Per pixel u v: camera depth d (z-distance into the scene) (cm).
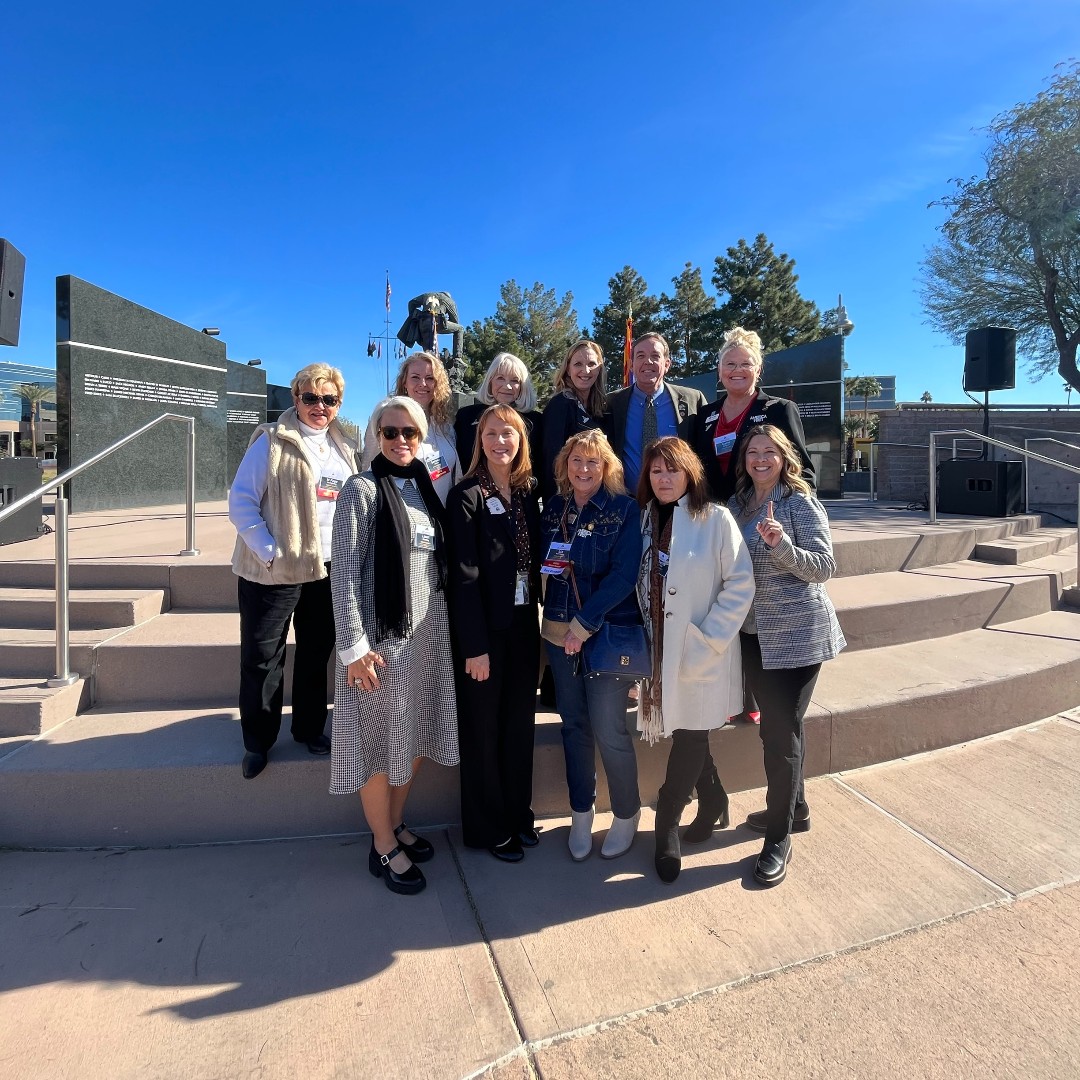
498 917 234
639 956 214
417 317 854
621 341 4012
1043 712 397
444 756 260
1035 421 1077
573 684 270
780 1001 196
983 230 1451
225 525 620
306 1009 192
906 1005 194
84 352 750
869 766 341
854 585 503
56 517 314
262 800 280
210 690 338
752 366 320
